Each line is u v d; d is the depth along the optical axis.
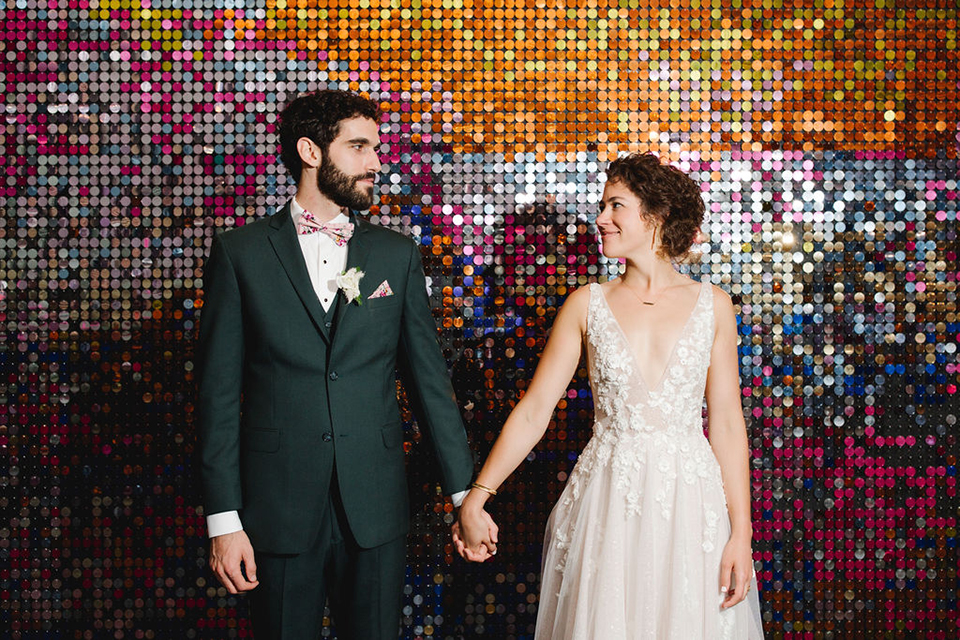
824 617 2.88
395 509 2.18
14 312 2.85
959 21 2.84
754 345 2.87
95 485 2.85
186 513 2.85
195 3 2.83
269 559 2.13
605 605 2.03
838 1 2.84
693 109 2.85
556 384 2.21
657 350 2.12
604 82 2.85
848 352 2.87
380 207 2.86
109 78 2.84
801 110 2.85
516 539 2.88
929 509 2.88
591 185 2.85
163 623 2.86
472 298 2.86
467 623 2.88
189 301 2.85
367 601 2.15
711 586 2.08
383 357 2.20
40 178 2.84
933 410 2.87
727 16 2.84
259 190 2.85
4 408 2.85
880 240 2.86
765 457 2.88
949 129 2.86
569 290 2.86
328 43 2.84
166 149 2.84
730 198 2.86
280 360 2.13
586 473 2.17
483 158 2.85
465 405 2.86
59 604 2.86
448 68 2.85
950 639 2.88
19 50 2.84
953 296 2.86
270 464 2.12
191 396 2.85
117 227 2.84
